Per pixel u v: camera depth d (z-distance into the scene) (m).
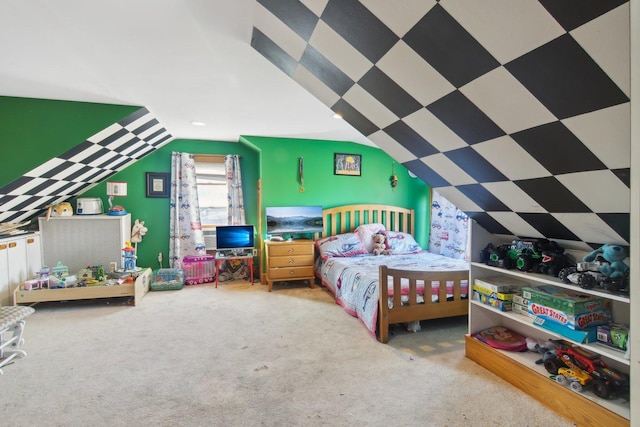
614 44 0.80
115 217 3.91
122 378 2.04
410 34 1.12
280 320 3.07
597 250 1.69
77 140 2.73
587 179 1.31
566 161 1.28
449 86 1.26
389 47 1.24
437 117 1.48
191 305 3.53
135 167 4.45
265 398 1.84
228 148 4.80
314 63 1.63
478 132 1.42
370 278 3.01
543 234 1.99
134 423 1.62
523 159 1.42
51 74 2.15
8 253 3.16
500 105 1.21
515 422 1.64
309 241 4.25
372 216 4.93
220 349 2.46
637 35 0.68
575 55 0.88
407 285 2.88
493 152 1.49
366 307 2.83
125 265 3.85
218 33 1.64
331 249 4.21
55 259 3.75
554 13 0.81
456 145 1.60
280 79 2.28
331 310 3.37
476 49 1.04
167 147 4.57
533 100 1.10
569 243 1.94
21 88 2.40
